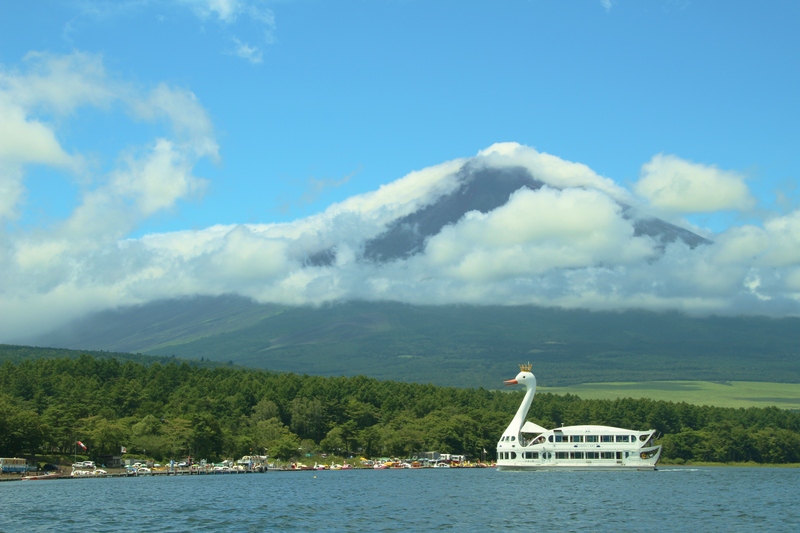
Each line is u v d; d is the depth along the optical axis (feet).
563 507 445.37
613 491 552.00
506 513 417.49
